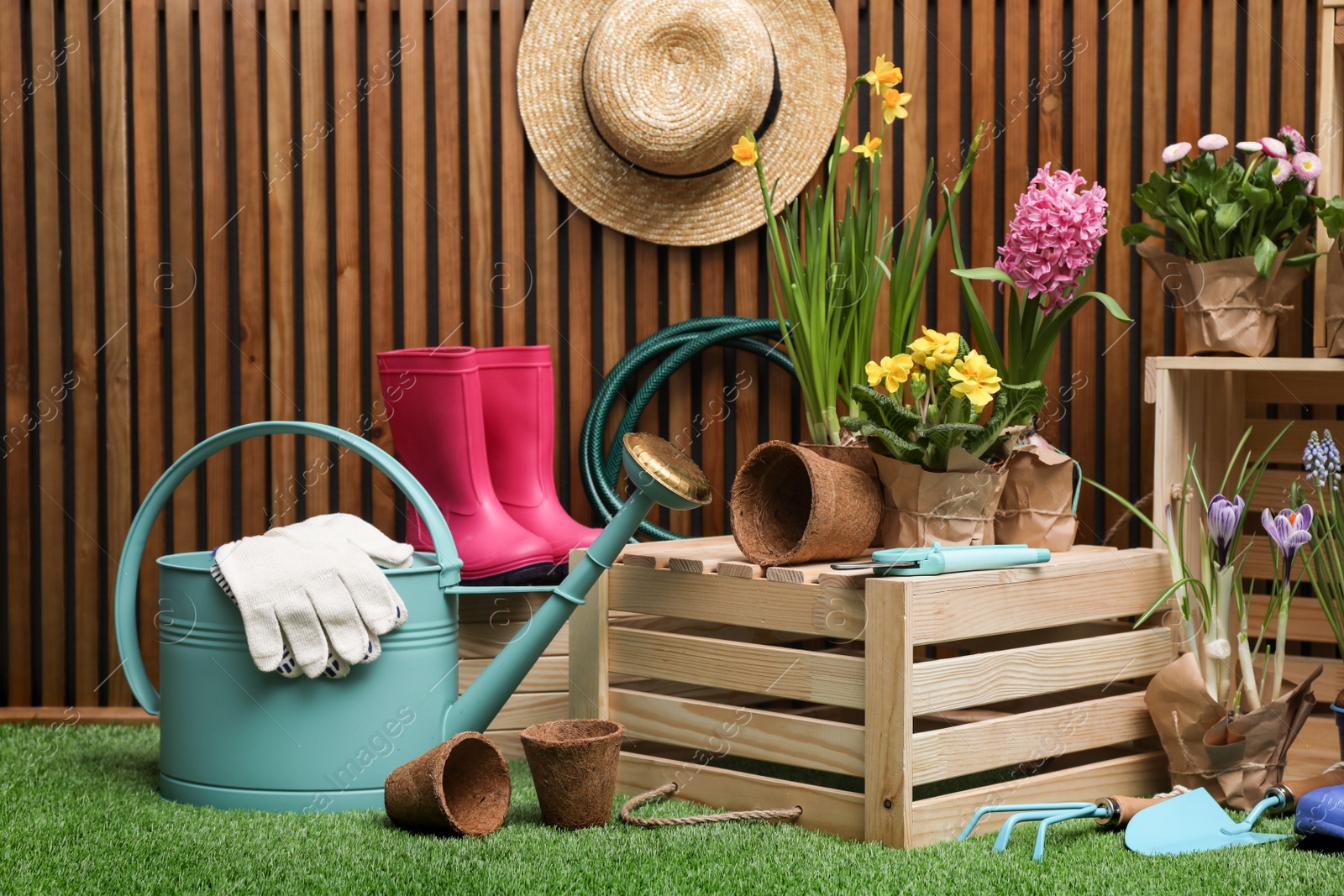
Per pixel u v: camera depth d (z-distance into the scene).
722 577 1.70
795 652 1.62
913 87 2.46
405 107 2.47
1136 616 1.84
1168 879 1.37
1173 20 2.43
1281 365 1.79
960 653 2.41
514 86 2.48
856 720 1.95
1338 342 1.78
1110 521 2.43
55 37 2.46
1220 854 1.47
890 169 2.48
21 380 2.46
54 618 2.46
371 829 1.59
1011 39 2.44
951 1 2.45
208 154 2.46
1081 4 2.42
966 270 1.94
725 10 2.34
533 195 2.52
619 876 1.38
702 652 1.73
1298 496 1.78
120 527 2.46
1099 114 2.45
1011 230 1.90
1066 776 1.70
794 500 1.79
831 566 1.61
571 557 1.86
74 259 2.46
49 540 2.46
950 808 1.55
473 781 1.65
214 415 2.47
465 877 1.38
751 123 2.38
